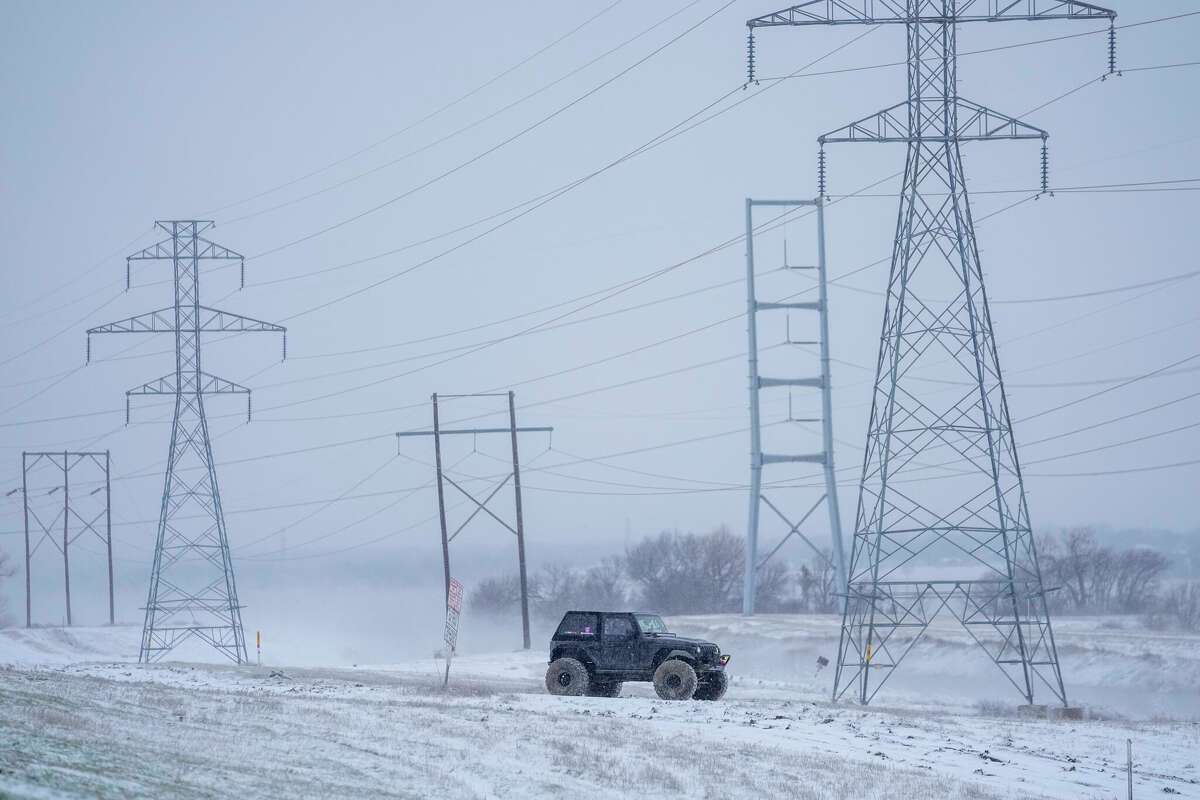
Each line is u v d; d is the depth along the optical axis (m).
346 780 46.38
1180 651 165.12
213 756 46.94
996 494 113.75
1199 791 65.19
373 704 77.56
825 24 119.50
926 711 106.56
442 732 63.19
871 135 122.06
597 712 81.50
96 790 35.53
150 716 56.84
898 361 118.44
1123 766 72.12
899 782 59.06
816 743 72.81
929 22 121.50
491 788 48.81
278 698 77.31
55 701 55.56
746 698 109.06
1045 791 61.88
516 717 73.00
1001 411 115.06
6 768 35.59
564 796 48.53
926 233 119.62
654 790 51.53
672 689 92.75
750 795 52.34
